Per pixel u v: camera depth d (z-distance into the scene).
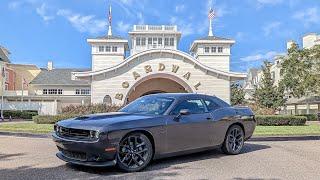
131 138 7.46
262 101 51.09
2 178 6.83
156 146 7.80
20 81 68.81
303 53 43.50
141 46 49.91
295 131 16.62
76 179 6.77
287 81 43.97
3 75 57.53
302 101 49.72
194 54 54.25
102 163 7.10
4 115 45.12
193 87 34.47
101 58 48.25
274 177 7.01
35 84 59.97
